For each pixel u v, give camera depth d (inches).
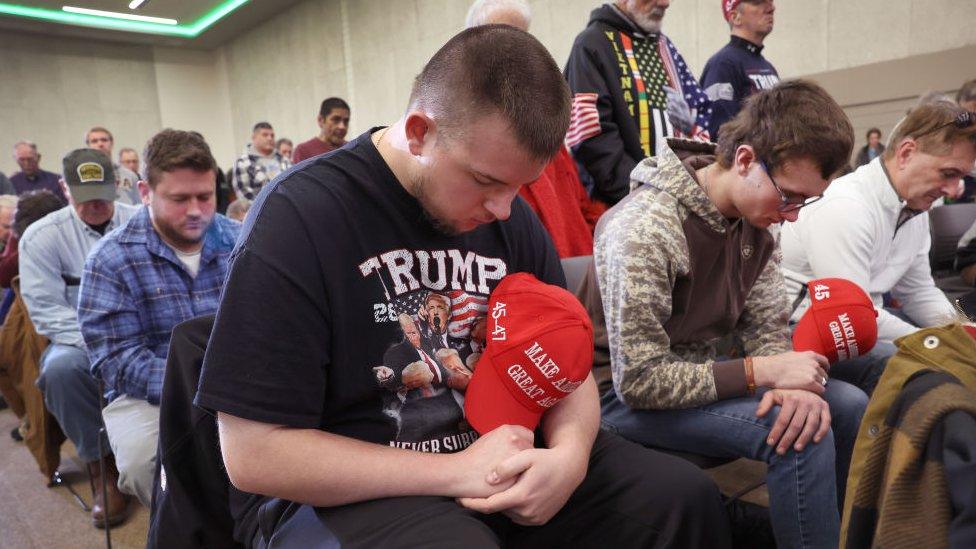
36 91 369.7
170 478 38.6
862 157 188.2
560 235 73.6
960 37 172.6
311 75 363.3
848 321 46.8
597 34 80.2
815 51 196.5
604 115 78.8
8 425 114.3
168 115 418.6
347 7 331.6
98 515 74.0
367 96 333.1
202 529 39.0
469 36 27.7
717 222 46.6
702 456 47.1
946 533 21.6
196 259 64.4
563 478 31.0
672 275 45.9
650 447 49.1
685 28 213.9
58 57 376.2
